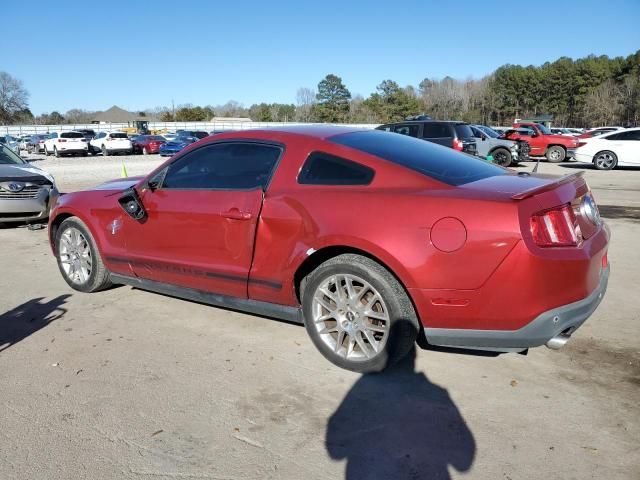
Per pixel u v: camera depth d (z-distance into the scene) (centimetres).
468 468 248
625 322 410
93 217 480
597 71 8988
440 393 313
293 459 257
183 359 364
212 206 389
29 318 445
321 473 247
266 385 327
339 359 344
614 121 7688
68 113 12938
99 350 380
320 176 353
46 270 598
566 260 287
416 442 268
